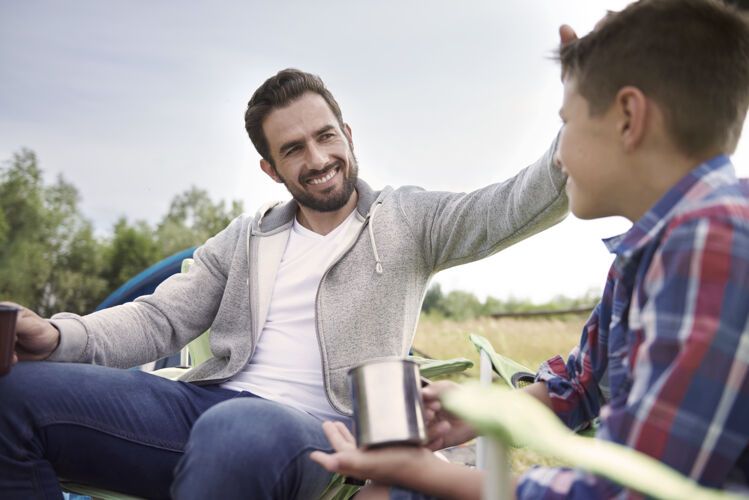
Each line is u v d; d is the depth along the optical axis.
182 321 1.59
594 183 0.91
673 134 0.85
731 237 0.74
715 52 0.85
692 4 0.87
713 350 0.71
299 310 1.51
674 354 0.73
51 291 29.03
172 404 1.32
